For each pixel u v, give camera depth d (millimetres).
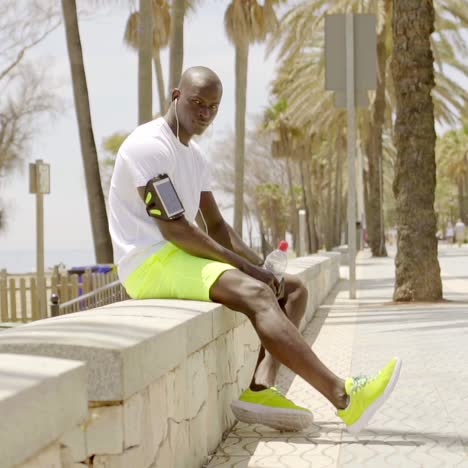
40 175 10789
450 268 24531
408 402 5008
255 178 70875
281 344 3619
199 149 4414
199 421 3641
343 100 13023
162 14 25562
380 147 38844
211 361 3928
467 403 4918
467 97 36375
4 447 1605
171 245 3975
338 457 3758
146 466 2814
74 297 13625
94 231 16031
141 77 14305
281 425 4203
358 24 12891
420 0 12336
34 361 2004
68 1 16031
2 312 14438
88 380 2486
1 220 31281
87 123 16047
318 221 78188
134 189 3996
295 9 31188
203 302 3852
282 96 44812
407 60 12492
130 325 2955
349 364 6613
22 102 31000
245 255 4551
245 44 24359
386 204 99375
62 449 2520
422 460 3668
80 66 16062
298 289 4332
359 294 14906
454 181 85188
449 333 8320
